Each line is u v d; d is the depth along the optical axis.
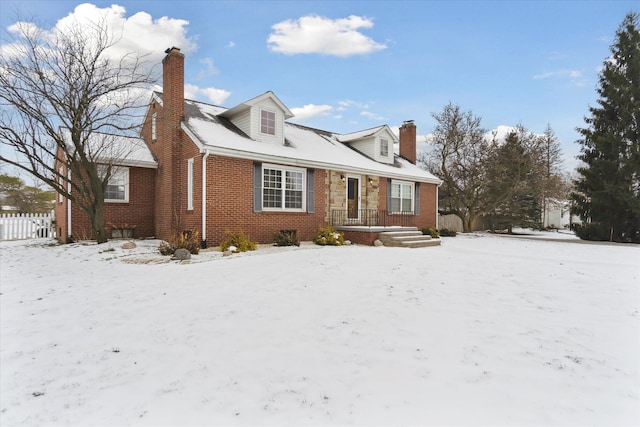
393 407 2.21
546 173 24.00
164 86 12.07
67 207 11.43
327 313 4.16
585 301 4.76
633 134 16.58
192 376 2.64
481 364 2.83
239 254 8.98
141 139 13.95
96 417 2.12
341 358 2.95
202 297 4.84
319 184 13.21
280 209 12.05
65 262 7.80
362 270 6.88
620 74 16.92
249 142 11.86
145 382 2.55
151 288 5.33
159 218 12.56
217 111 14.09
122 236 12.38
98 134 12.29
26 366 2.79
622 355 3.01
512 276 6.46
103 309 4.29
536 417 2.09
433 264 7.76
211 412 2.17
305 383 2.53
